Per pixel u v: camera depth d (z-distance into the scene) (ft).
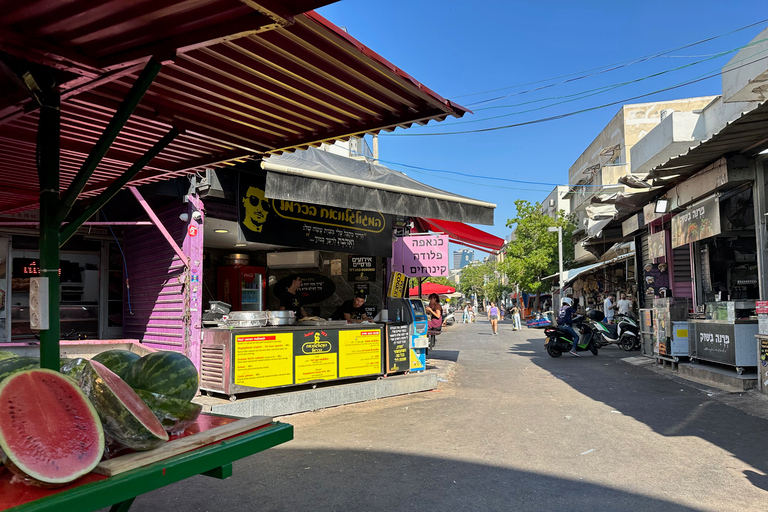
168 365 7.93
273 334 26.58
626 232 56.24
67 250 32.22
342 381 30.96
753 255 42.47
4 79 8.44
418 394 31.76
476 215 33.30
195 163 13.96
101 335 33.14
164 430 7.06
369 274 40.24
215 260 41.29
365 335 31.04
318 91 10.14
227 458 7.37
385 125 11.70
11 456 5.39
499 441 20.27
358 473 16.88
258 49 8.36
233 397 24.84
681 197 39.58
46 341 7.64
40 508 5.16
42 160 7.85
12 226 29.27
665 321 39.70
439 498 14.56
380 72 9.25
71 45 7.30
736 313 34.60
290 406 26.37
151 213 25.81
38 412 5.95
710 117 52.34
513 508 13.73
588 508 13.62
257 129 12.16
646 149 60.95
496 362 47.60
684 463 17.12
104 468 6.02
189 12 6.51
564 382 34.99
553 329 51.93
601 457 17.98
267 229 28.60
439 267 39.60
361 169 32.17
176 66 8.87
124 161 13.52
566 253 118.62
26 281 30.35
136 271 32.35
